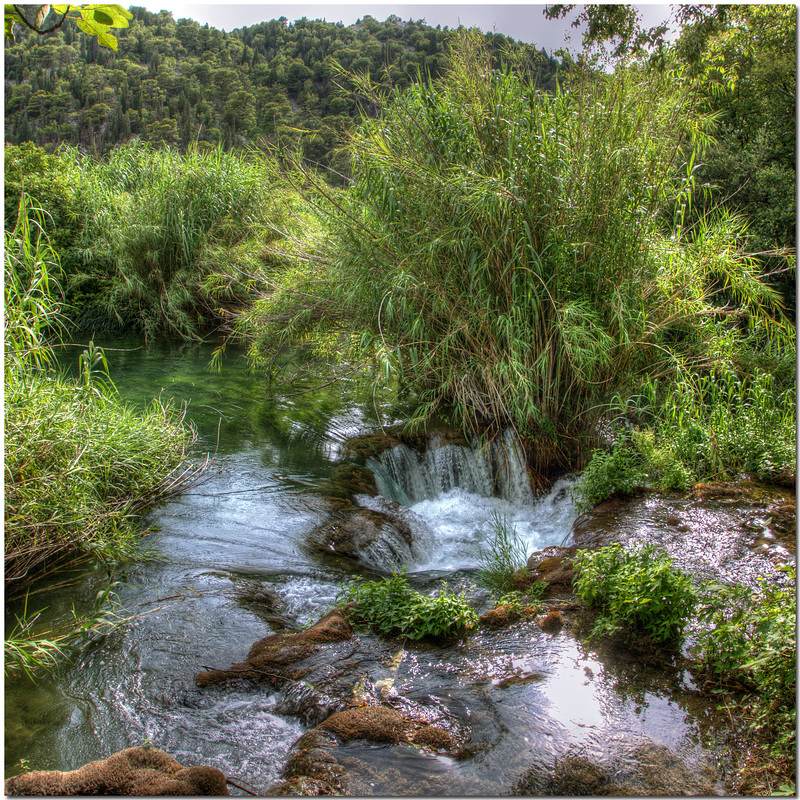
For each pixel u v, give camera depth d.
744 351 9.84
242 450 8.57
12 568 5.32
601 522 6.70
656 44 9.07
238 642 4.68
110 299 14.64
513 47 8.21
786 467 7.43
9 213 14.66
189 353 13.42
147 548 6.00
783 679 3.64
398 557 6.71
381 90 8.23
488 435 8.49
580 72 7.93
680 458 7.91
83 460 6.24
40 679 4.16
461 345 8.38
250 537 6.44
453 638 4.79
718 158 12.54
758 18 12.73
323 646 4.64
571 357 7.65
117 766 3.24
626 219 7.77
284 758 3.56
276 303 9.79
